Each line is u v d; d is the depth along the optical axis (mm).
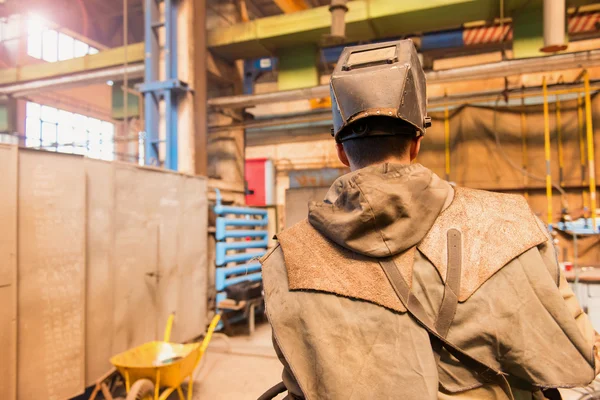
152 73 5133
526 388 591
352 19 4777
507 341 552
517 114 5211
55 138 11641
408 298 580
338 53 5797
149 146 5035
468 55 6832
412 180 623
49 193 2816
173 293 4059
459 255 592
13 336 2559
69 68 6512
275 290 656
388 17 4730
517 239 596
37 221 2738
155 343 3088
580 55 4277
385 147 677
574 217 4887
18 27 10750
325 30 5031
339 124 703
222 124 6004
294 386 632
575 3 4504
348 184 646
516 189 5117
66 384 2859
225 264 5113
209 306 4879
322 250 649
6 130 7684
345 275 611
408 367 550
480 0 4355
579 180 4902
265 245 5699
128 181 3551
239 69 6277
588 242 4730
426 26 5016
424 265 598
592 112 4910
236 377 3592
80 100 12469
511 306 562
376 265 606
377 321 578
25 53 10867
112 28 12500
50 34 11547
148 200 3779
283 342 614
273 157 8570
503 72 4570
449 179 5367
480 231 607
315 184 7418
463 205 637
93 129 13000
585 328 601
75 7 11461
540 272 580
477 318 562
